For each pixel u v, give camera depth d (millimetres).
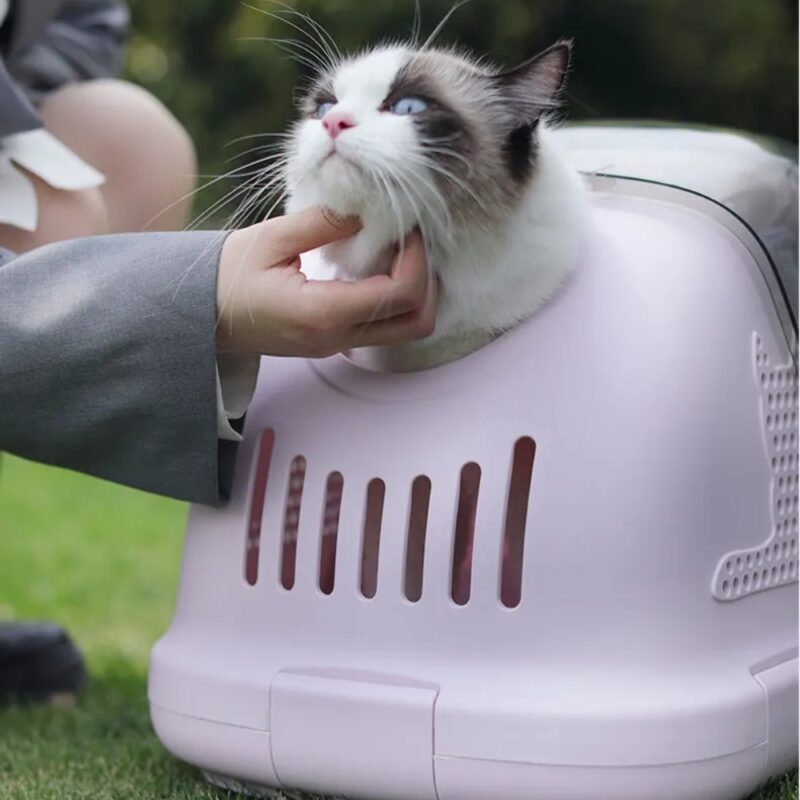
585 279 1075
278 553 1123
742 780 1028
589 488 1006
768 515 1115
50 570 2420
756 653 1080
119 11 1735
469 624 1022
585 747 974
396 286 1004
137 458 1129
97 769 1278
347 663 1063
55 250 1110
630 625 995
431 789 1023
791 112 4461
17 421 1118
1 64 1264
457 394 1062
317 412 1130
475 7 3885
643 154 1284
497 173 1021
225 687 1117
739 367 1088
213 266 1037
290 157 1069
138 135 1502
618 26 4266
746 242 1150
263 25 3904
